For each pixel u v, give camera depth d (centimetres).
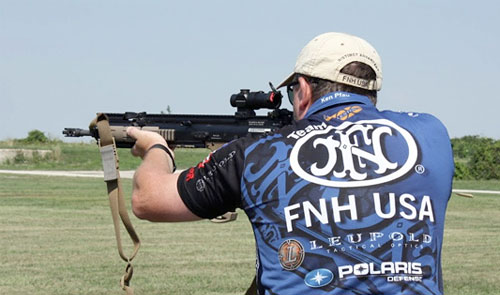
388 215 256
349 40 283
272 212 260
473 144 4103
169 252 1095
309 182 260
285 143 269
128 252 1096
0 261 1006
